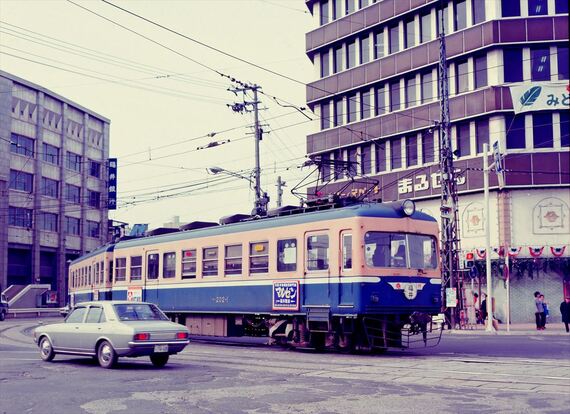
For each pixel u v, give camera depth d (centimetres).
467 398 973
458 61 3931
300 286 1805
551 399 952
